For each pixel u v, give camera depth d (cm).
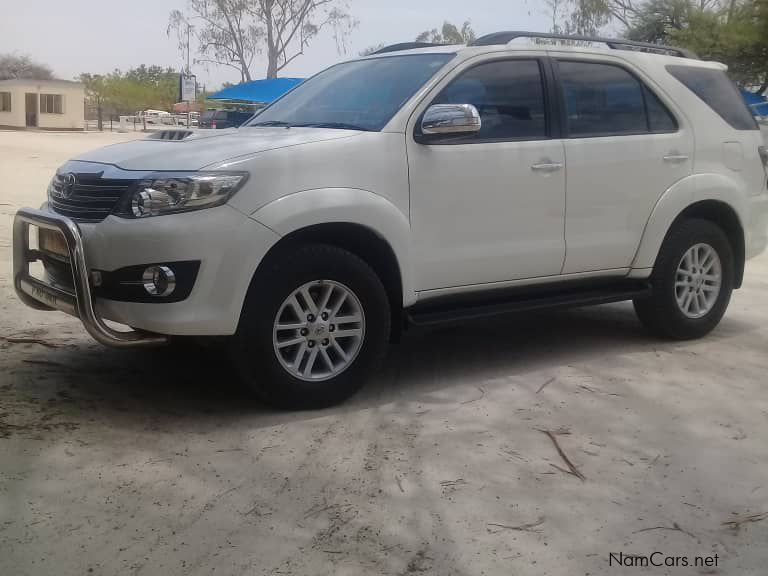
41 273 475
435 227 485
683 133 600
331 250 444
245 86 3328
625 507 359
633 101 585
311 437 420
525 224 523
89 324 411
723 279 632
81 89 5059
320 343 453
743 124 647
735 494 375
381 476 379
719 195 615
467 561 312
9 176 1675
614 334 651
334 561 308
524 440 428
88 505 338
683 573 310
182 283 406
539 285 547
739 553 326
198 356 543
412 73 516
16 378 479
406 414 459
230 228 410
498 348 604
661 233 588
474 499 361
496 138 512
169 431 418
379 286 462
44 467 368
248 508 344
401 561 310
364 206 448
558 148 534
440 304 512
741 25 2792
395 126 472
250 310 425
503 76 524
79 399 453
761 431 451
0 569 290
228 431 422
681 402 493
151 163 427
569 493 370
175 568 298
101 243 412
